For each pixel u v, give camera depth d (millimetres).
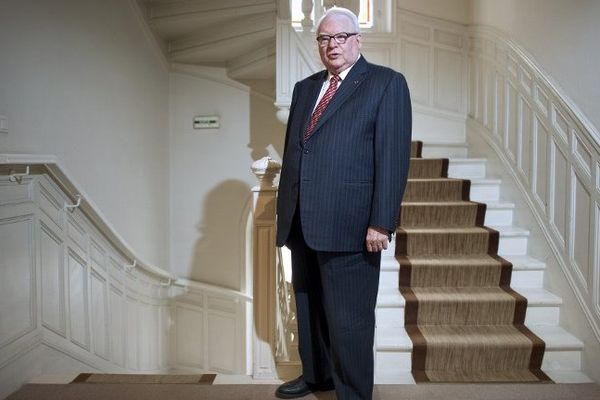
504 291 3084
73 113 3174
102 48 3572
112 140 3756
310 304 2195
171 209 5148
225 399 2281
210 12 4199
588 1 2738
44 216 2742
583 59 2799
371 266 1950
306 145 1934
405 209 3611
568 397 2340
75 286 3098
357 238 1896
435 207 3619
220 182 5094
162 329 4902
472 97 4801
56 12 2967
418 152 4547
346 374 1972
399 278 3166
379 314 2924
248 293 5082
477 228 3535
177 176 5121
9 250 2430
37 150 2758
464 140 5023
